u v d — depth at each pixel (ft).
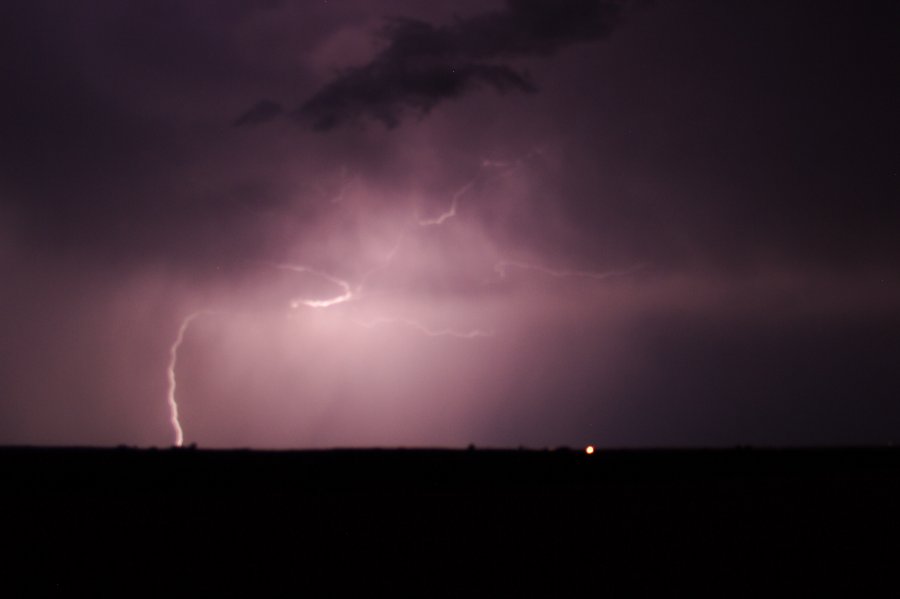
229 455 164.66
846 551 49.78
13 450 184.75
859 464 144.05
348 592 39.91
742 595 38.34
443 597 38.73
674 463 144.05
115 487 96.73
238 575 44.09
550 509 72.59
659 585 40.70
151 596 39.32
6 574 44.39
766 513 67.77
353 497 85.20
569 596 38.50
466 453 180.14
